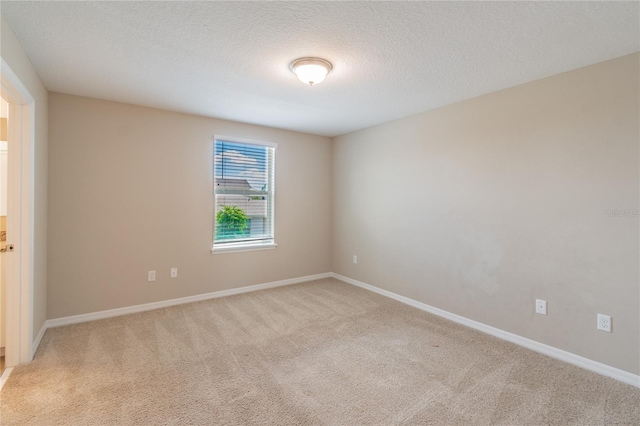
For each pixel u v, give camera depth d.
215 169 3.87
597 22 1.78
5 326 2.31
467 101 3.09
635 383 2.10
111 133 3.20
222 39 2.01
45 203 2.81
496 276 2.86
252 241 4.24
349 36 1.96
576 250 2.37
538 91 2.57
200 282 3.79
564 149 2.43
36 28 1.88
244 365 2.30
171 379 2.11
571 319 2.40
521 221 2.69
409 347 2.62
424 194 3.52
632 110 2.12
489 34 1.91
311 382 2.10
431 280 3.45
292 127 4.30
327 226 4.95
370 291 4.22
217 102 3.23
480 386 2.07
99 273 3.16
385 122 4.00
